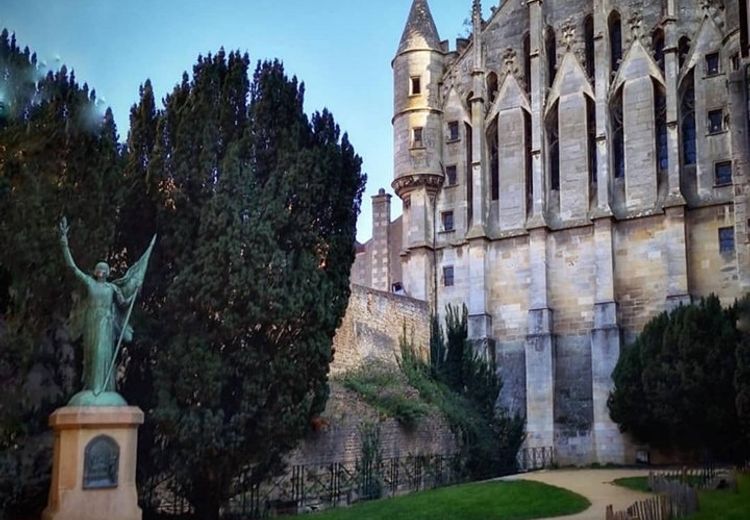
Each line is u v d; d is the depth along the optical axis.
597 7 50.22
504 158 52.16
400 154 54.75
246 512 25.59
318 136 27.62
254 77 26.42
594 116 49.91
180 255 24.08
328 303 25.27
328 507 28.52
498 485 31.00
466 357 49.91
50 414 20.33
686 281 44.66
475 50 53.97
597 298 46.94
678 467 40.75
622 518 19.14
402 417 37.47
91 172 22.61
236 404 23.55
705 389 38.69
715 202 45.16
